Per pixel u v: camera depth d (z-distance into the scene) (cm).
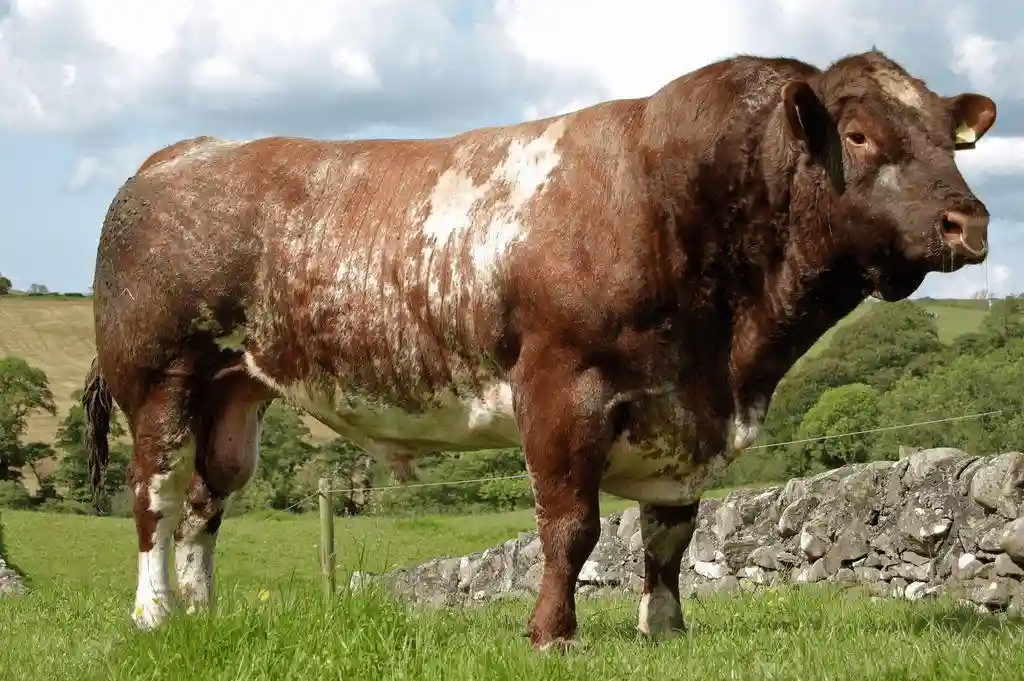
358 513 1802
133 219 704
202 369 695
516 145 607
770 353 569
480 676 443
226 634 504
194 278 681
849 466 1020
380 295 623
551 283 552
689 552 1089
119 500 4225
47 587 1341
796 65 561
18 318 7588
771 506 1052
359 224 641
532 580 1223
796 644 521
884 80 518
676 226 551
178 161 716
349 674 462
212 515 713
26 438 5456
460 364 600
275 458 3234
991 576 784
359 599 529
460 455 2883
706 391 566
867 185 509
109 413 777
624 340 546
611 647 546
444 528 1819
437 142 653
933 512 861
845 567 948
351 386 644
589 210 558
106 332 714
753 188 547
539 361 555
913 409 2292
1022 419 2048
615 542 1184
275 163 686
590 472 548
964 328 2834
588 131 586
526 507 2683
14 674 540
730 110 554
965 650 457
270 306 668
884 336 2756
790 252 547
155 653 504
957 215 475
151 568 693
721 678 458
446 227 604
